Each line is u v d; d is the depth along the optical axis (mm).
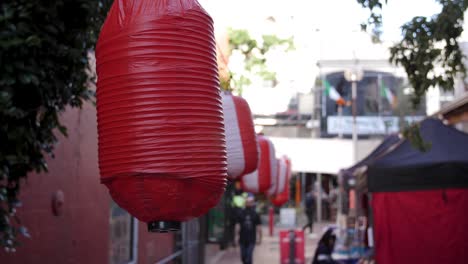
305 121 34156
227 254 18719
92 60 5848
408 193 8938
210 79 2408
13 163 3908
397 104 23453
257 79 9438
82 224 7473
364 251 13516
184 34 2352
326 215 34281
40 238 6176
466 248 8719
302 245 14859
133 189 2305
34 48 3850
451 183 8727
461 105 14438
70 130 7090
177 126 2295
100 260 8133
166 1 2363
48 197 6410
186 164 2289
